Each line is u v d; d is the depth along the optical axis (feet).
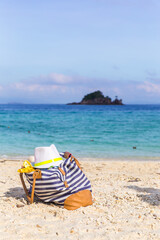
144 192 20.72
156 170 30.68
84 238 12.97
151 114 176.76
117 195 19.60
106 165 33.27
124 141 56.13
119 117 141.79
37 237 12.99
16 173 27.63
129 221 14.98
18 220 14.85
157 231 13.92
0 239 12.66
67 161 17.07
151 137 62.64
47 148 17.37
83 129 79.10
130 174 28.12
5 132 68.13
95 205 17.35
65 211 16.17
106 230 13.85
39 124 95.09
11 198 18.54
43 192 16.92
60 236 13.15
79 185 17.10
